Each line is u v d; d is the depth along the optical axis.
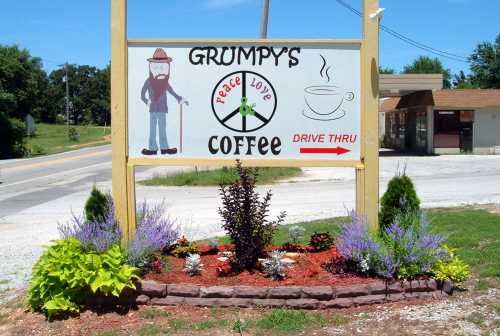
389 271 5.94
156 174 24.33
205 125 7.12
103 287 5.67
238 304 5.75
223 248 7.50
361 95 7.02
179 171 25.06
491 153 33.97
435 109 33.88
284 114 7.08
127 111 7.10
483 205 12.94
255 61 7.07
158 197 17.59
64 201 17.22
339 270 6.29
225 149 7.12
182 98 7.11
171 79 7.10
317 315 5.57
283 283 5.95
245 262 6.35
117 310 5.77
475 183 18.50
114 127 7.02
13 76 55.31
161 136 7.11
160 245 6.62
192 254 6.71
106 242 6.17
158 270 6.34
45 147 54.06
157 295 5.86
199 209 14.47
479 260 7.33
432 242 6.08
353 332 5.17
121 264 6.03
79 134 73.69
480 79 61.56
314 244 7.41
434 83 32.88
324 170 24.89
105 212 6.87
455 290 6.17
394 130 42.25
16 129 45.03
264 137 7.09
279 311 5.60
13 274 8.01
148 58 7.09
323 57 7.05
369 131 6.93
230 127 7.10
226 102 7.11
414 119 37.12
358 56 7.03
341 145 7.05
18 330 5.51
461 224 10.07
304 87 7.07
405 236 6.07
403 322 5.34
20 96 56.03
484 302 5.79
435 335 5.04
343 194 16.78
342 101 7.05
